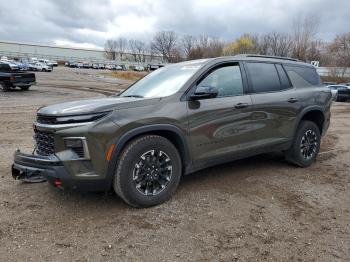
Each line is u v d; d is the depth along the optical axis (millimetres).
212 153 4434
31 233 3361
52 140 3639
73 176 3492
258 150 5008
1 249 3076
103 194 4293
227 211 3941
